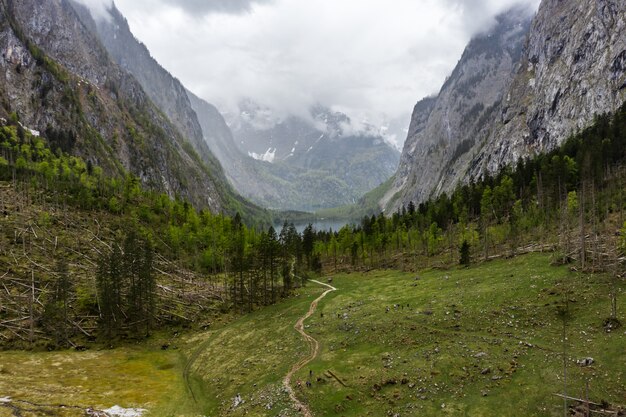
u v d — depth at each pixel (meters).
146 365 79.56
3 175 176.12
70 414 56.38
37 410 56.75
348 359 62.62
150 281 99.94
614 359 47.66
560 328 57.97
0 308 93.94
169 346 90.00
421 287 95.56
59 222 146.25
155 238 160.00
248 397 58.81
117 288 96.81
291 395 55.31
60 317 92.25
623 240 76.56
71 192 180.12
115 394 64.62
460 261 110.69
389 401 49.94
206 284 128.12
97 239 142.38
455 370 52.66
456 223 173.62
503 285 78.44
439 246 148.12
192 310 108.44
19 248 121.06
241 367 70.88
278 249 114.62
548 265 83.75
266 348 77.00
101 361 80.62
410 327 68.62
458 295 80.19
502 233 123.56
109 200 180.62
